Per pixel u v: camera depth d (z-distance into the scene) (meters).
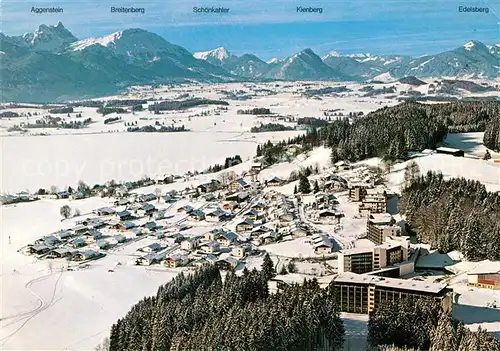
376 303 190.50
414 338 165.38
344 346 169.62
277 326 158.62
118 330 178.00
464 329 160.12
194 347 154.75
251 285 190.00
